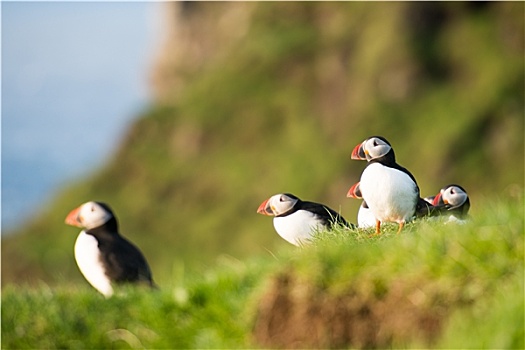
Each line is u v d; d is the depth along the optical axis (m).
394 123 62.09
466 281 8.68
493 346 7.81
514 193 9.95
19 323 10.69
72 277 62.59
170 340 10.05
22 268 64.50
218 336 9.78
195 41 83.19
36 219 68.81
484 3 65.88
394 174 11.12
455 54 64.25
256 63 71.94
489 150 58.00
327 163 61.53
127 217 67.31
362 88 64.75
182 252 61.91
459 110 60.66
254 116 68.19
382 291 8.98
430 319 8.66
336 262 9.34
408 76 63.56
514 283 8.36
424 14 66.06
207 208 64.75
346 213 56.44
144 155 71.56
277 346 9.30
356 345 8.94
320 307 9.15
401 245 9.17
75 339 10.41
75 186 71.31
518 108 59.62
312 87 68.06
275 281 9.51
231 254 59.19
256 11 76.88
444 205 12.12
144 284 13.47
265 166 64.38
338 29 69.75
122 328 10.39
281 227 12.49
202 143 69.31
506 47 63.41
